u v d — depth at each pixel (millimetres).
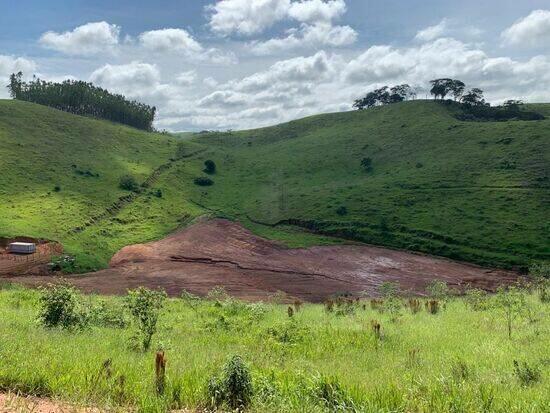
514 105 152625
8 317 19844
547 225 74625
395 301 32125
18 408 6520
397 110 150500
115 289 52688
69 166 97438
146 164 113375
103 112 168125
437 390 7914
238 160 127250
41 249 64062
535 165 93375
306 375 8586
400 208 87188
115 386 7582
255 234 83375
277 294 48969
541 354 13031
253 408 7031
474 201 85500
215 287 54188
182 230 83250
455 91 156250
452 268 67562
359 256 73250
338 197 95188
